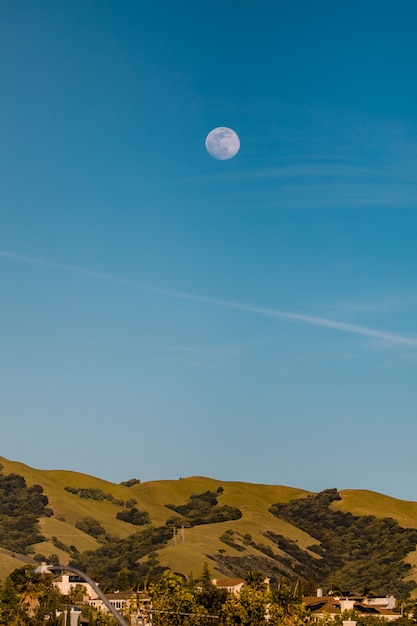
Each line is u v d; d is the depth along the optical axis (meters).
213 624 141.50
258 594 139.25
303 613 146.62
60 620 153.88
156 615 145.62
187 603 144.38
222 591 157.25
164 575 149.25
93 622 154.00
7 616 150.38
